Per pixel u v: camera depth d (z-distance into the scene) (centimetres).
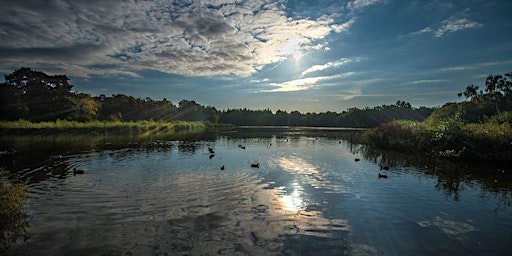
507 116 3578
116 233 978
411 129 3597
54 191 1477
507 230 1052
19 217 1115
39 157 2619
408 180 1816
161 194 1437
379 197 1438
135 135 5850
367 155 3017
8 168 2088
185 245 901
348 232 1020
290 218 1141
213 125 12875
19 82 8762
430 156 2886
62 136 5244
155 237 952
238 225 1062
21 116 7444
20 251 854
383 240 962
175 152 3077
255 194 1459
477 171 2123
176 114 14788
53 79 9294
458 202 1366
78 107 8738
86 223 1060
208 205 1277
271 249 886
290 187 1609
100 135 5675
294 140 5078
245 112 18412
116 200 1334
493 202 1372
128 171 2008
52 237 944
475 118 5022
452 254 877
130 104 12938
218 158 2661
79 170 1952
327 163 2462
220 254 851
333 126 16800
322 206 1292
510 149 2336
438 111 5794
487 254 879
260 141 4772
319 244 925
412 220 1138
